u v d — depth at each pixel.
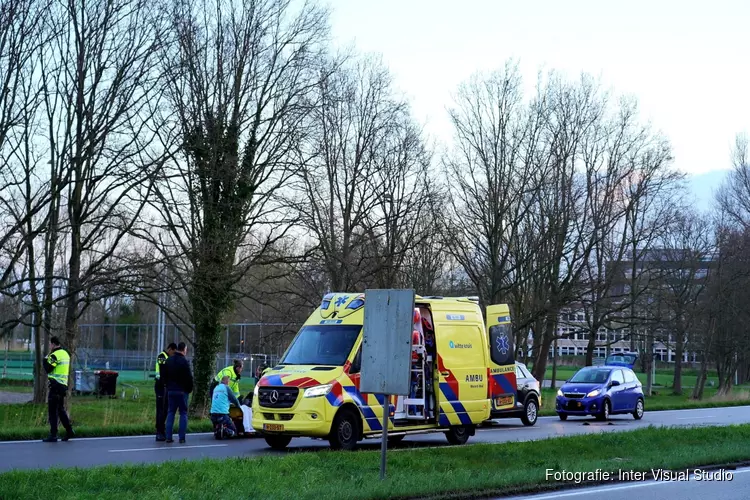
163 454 17.05
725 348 59.84
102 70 25.05
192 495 10.45
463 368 19.97
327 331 18.55
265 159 29.77
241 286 30.56
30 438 20.47
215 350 30.08
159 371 20.38
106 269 25.09
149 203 26.14
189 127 27.81
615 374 31.38
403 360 12.04
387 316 12.28
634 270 51.78
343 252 33.38
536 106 40.56
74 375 41.56
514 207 40.34
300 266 29.98
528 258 39.47
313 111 31.52
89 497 10.20
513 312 41.00
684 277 57.91
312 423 17.00
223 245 27.39
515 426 27.33
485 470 13.51
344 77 37.44
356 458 14.53
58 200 25.53
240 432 21.53
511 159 39.81
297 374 17.50
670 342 74.62
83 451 17.52
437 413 19.11
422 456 15.19
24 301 24.88
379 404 18.08
